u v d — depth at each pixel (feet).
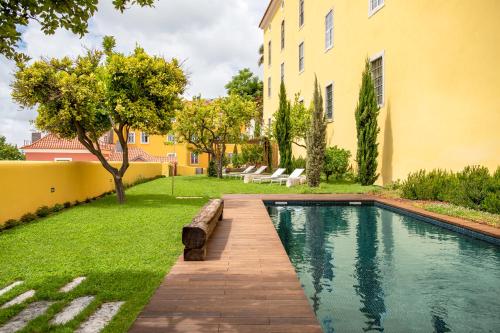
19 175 28.19
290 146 70.44
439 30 36.32
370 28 50.90
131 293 12.62
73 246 19.40
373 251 21.29
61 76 32.68
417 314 12.93
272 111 106.01
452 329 11.73
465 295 14.57
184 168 122.52
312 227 28.55
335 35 62.69
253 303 11.52
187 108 75.82
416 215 30.37
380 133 49.14
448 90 35.22
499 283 15.90
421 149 39.81
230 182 67.26
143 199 41.42
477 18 31.32
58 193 35.04
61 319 10.75
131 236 21.74
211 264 15.94
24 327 10.06
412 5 40.96
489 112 30.25
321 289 15.37
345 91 59.21
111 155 108.17
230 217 28.73
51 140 93.35
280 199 39.45
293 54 86.28
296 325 10.00
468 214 26.76
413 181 37.24
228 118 75.36
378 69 49.96
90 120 34.88
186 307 11.20
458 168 34.06
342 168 55.72
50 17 11.48
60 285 13.58
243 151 108.58
